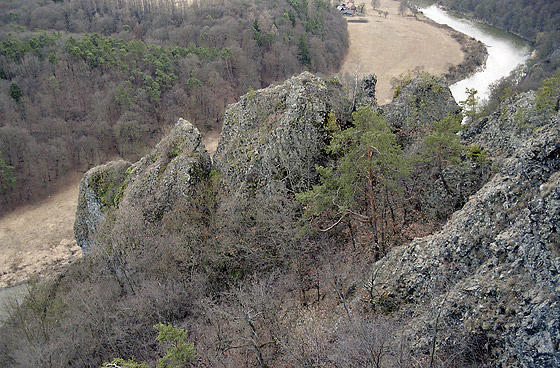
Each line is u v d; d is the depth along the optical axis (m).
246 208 42.28
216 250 40.84
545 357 18.95
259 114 46.59
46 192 82.38
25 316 44.16
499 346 21.17
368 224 38.66
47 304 46.09
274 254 39.91
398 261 29.94
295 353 27.19
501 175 26.69
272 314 32.38
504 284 22.25
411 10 151.88
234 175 45.22
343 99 46.66
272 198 40.19
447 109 47.03
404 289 27.92
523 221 23.03
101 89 90.50
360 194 38.25
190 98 91.31
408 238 36.72
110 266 45.03
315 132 43.09
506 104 40.84
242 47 102.62
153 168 48.19
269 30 106.50
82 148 84.94
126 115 84.19
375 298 28.58
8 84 87.69
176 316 36.78
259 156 44.03
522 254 22.31
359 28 135.62
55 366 36.09
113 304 39.12
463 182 37.00
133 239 42.78
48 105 86.56
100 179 53.47
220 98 94.00
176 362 25.28
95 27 111.62
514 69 92.12
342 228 39.78
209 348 31.08
